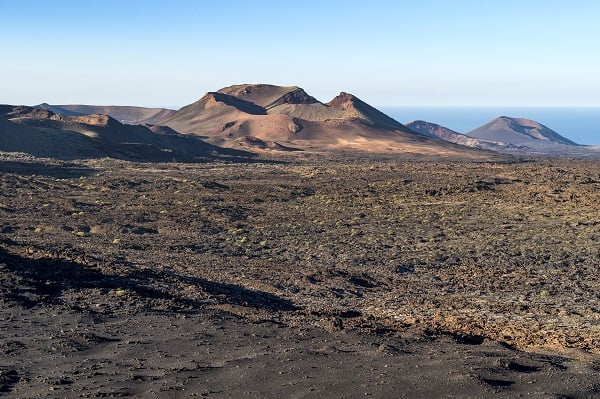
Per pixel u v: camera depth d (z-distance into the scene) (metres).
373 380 14.06
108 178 87.94
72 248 37.09
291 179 92.94
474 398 12.71
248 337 19.27
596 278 35.41
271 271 34.84
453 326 23.55
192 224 53.41
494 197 68.69
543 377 14.28
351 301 28.69
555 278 35.31
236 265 36.59
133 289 25.69
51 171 94.06
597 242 46.03
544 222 54.66
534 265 38.97
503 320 25.22
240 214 60.41
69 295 23.98
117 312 22.20
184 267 34.34
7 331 19.02
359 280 33.50
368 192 75.19
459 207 63.50
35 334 18.88
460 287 32.88
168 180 88.06
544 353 18.52
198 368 15.52
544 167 107.25
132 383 14.29
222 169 111.31
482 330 22.91
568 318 25.84
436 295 30.62
